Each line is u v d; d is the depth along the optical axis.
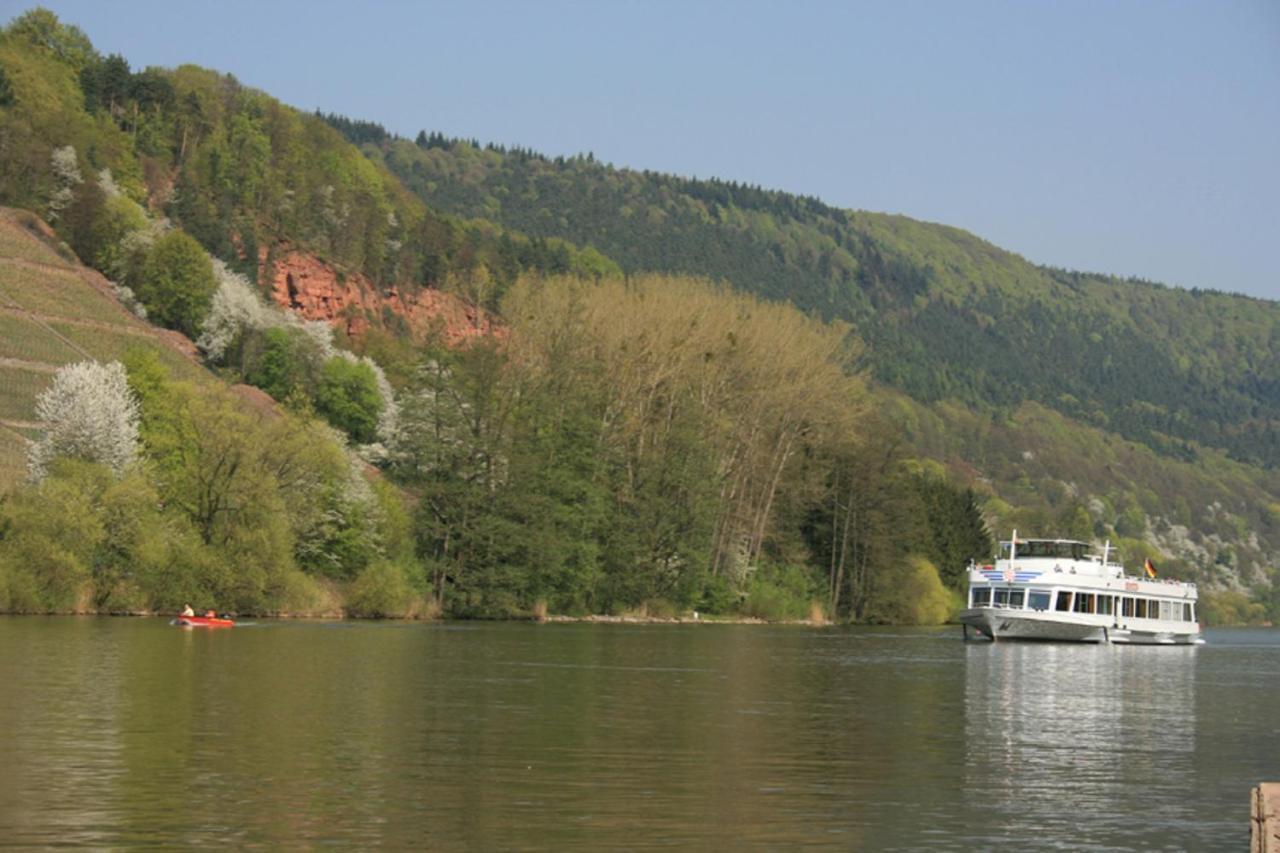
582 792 30.20
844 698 52.00
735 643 89.00
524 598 111.75
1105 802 30.73
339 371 161.38
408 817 27.17
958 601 156.50
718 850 25.30
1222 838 27.23
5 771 30.80
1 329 154.00
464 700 46.62
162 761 32.38
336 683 50.38
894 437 146.75
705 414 125.88
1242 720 48.06
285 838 25.28
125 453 98.81
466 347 116.25
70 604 85.75
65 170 199.38
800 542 140.50
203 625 81.12
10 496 89.06
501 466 111.19
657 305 125.44
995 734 42.19
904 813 28.97
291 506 98.94
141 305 179.00
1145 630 103.56
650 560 120.88
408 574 105.69
